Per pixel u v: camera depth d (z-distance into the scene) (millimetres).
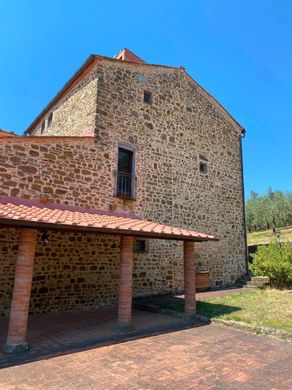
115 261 9562
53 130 12742
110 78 10555
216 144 14047
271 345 5375
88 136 9414
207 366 4406
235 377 4023
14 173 7730
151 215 10688
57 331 6258
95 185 9344
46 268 8164
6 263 7582
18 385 3781
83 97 10805
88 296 8789
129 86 11086
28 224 4980
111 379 3963
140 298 9922
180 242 11492
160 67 12219
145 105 11453
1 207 5801
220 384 3812
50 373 4156
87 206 9016
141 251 10328
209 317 7172
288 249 11969
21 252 5281
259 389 3674
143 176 10781
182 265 11375
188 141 12727
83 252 8930
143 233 6406
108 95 10328
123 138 10453
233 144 15047
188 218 11984
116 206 9750
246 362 4559
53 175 8453
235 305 8453
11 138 7812
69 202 8633
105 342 5555
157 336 6012
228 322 6711
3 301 7398
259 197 40562
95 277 9023
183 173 12203
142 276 10141
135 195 10336
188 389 3678
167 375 4090
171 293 10812
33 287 7875
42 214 5902
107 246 9484
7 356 4699
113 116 10320
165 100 12242
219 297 9859
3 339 5633
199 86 13828
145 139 11148
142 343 5535
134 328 6508
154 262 10562
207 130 13758
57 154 8656
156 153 11398
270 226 34062
